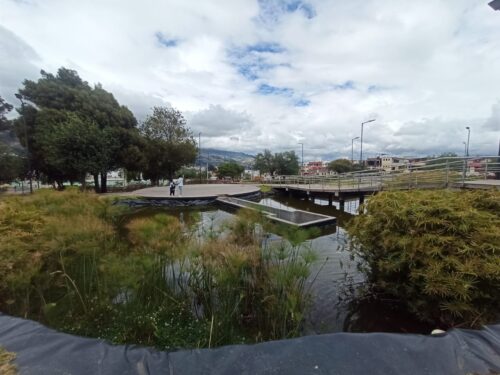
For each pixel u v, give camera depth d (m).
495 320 1.91
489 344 1.30
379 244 2.59
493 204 2.47
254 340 2.07
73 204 3.76
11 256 2.24
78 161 13.05
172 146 19.19
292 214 7.58
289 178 19.88
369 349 1.29
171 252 2.52
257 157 40.59
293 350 1.30
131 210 9.61
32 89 14.55
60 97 14.72
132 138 16.05
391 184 7.57
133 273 2.24
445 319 2.10
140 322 2.09
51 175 16.08
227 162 42.19
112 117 15.61
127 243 3.20
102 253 2.79
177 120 20.31
